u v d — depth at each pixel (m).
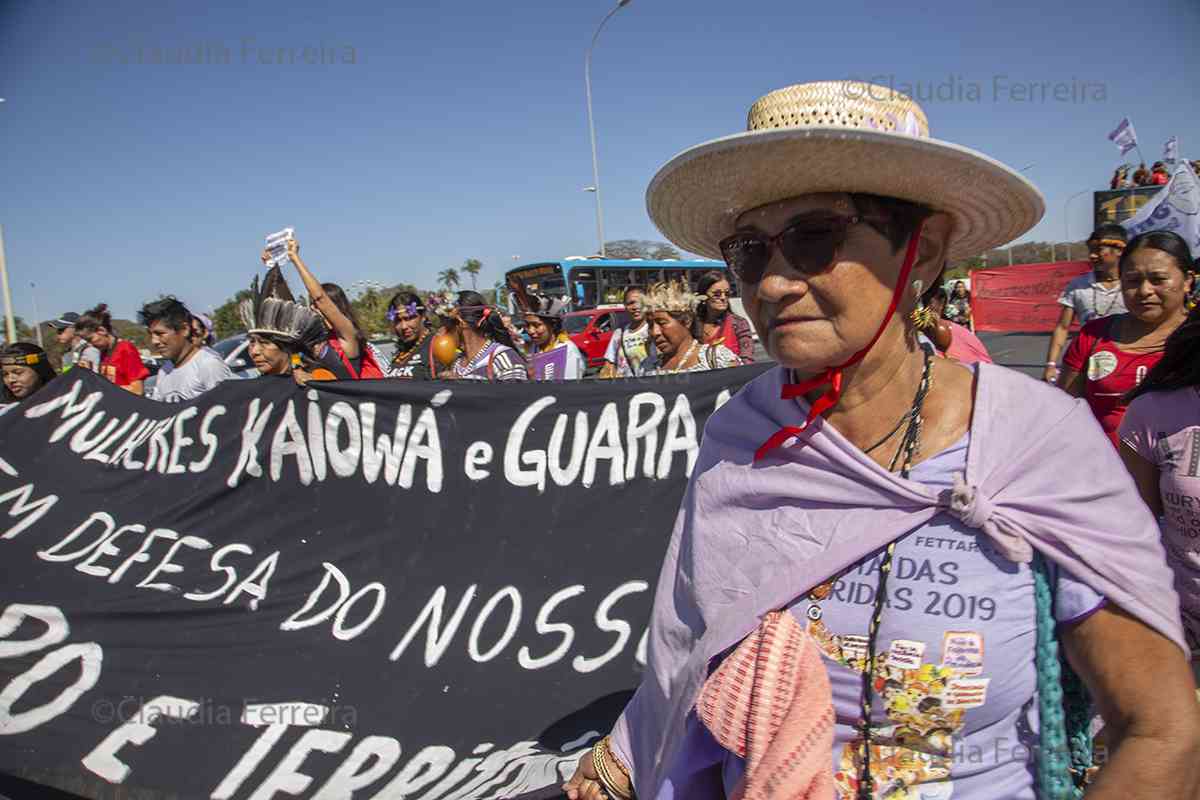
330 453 3.87
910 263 1.19
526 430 3.76
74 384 4.51
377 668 3.11
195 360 5.52
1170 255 3.19
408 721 2.80
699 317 5.86
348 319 5.77
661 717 1.43
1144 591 1.06
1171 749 0.97
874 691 1.15
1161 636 1.05
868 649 1.15
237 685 3.02
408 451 3.82
